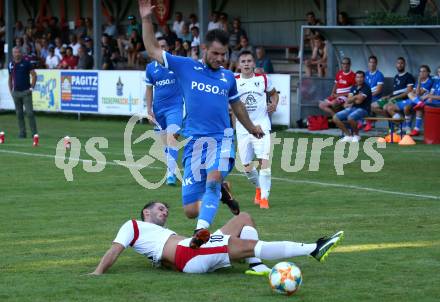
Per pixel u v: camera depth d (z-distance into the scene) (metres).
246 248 10.86
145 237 11.24
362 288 10.34
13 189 18.97
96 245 13.08
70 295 10.02
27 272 11.25
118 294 10.05
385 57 31.92
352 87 29.33
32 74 30.44
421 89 29.22
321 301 9.75
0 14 55.09
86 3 52.03
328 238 10.67
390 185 19.59
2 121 38.81
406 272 11.17
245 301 9.74
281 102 32.84
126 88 36.53
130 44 43.12
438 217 15.41
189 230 14.32
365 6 38.34
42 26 49.09
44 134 32.34
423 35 30.12
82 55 41.41
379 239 13.41
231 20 44.66
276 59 41.09
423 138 29.16
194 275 10.98
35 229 14.41
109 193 18.44
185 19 46.50
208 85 12.09
